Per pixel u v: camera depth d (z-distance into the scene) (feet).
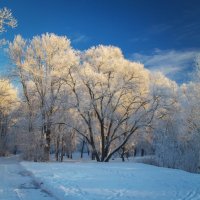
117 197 39.04
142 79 119.03
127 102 122.31
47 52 119.75
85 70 114.11
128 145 143.74
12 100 155.53
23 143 117.39
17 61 119.96
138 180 54.75
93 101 114.11
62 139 134.92
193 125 112.57
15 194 42.47
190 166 97.25
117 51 122.42
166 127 116.57
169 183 51.62
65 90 118.11
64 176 58.49
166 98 118.32
